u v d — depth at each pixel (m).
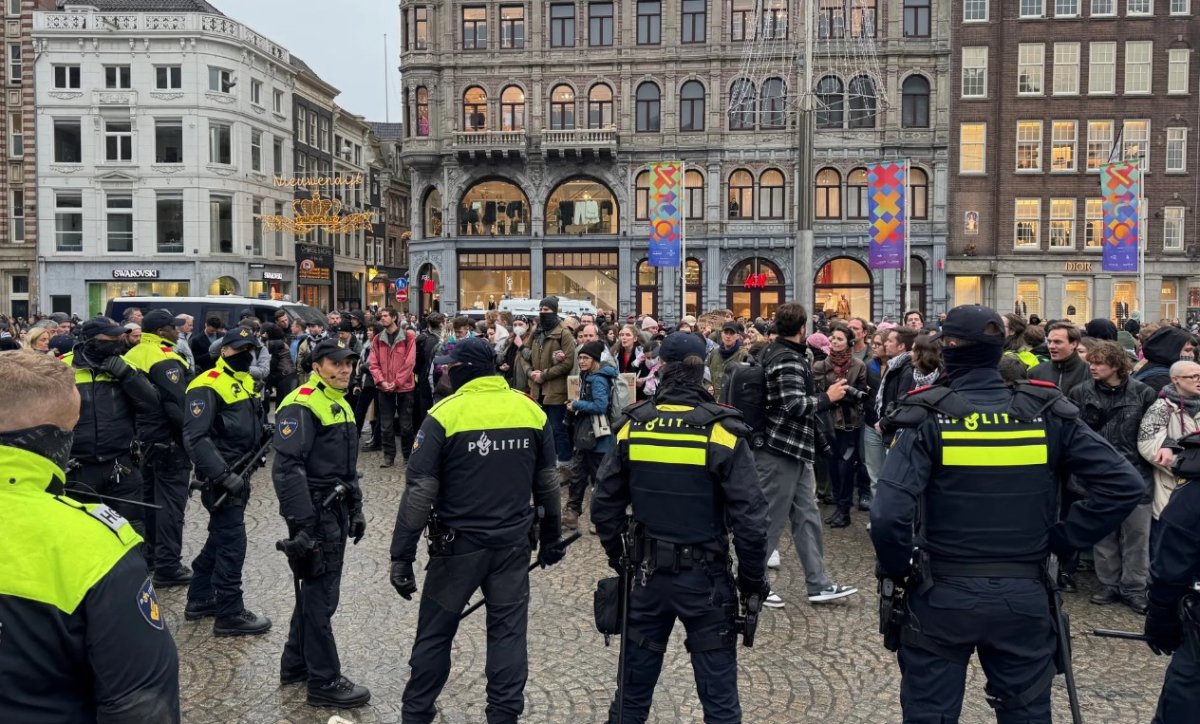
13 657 2.08
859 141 38.34
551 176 40.09
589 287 40.75
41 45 40.56
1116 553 7.34
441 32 40.06
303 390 5.35
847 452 9.85
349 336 14.38
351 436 5.48
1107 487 3.57
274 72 46.00
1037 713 3.60
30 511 2.16
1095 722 5.10
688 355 4.52
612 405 9.87
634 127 39.56
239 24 42.53
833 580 7.84
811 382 6.93
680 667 5.93
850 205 38.75
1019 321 9.69
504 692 4.61
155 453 7.29
